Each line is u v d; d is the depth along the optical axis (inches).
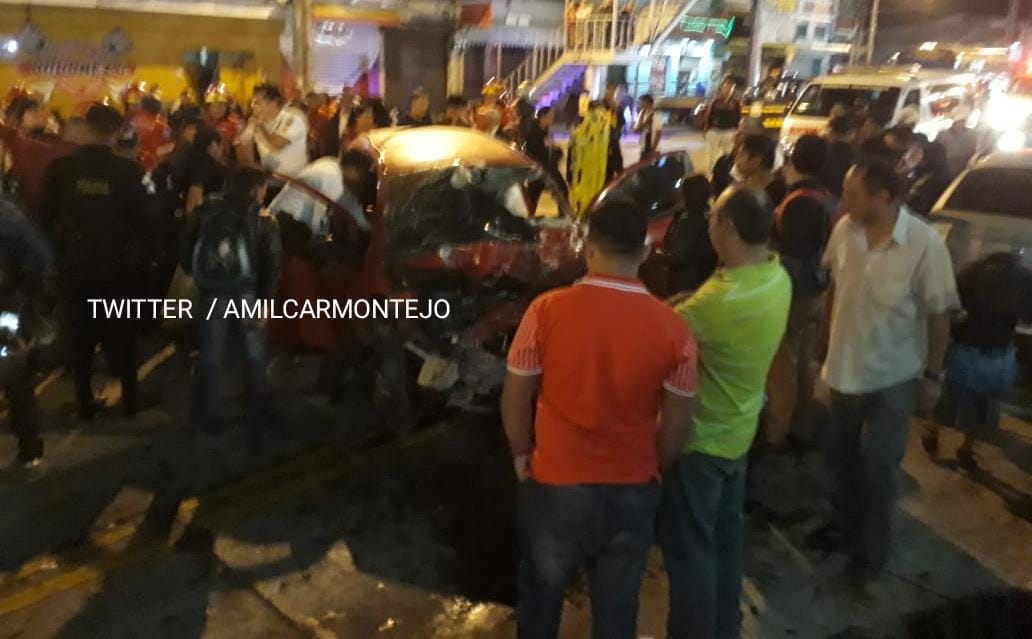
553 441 97.0
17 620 131.2
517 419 100.0
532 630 104.6
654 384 95.2
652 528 102.7
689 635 112.6
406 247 198.5
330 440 192.9
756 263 104.7
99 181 182.1
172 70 538.9
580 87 796.0
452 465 183.9
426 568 147.6
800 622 135.8
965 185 254.8
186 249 177.3
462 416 203.9
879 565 144.9
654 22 820.6
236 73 565.3
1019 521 165.6
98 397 210.4
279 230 193.6
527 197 238.5
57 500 165.0
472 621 134.3
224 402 209.8
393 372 189.8
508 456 188.2
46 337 168.7
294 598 138.9
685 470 108.3
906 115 453.7
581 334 94.1
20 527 155.5
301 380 222.8
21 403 172.7
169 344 247.9
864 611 138.6
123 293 190.9
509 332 189.9
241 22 562.3
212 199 176.4
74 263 183.3
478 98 788.0
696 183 178.9
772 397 187.6
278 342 210.8
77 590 138.9
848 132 267.3
